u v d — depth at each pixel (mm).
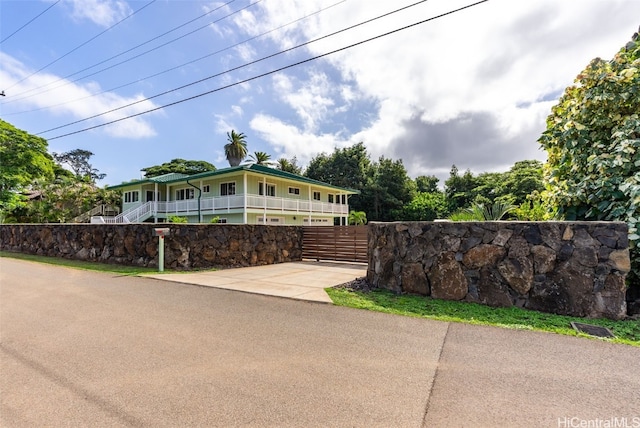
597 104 4984
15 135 21641
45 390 2350
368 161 41125
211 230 9055
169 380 2477
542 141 5816
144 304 4859
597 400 2117
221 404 2129
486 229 4703
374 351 3004
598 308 3871
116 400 2199
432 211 36438
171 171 39250
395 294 5379
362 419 1942
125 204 26922
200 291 5766
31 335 3533
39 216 24281
